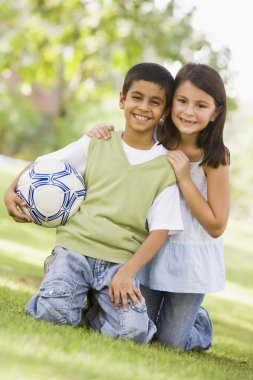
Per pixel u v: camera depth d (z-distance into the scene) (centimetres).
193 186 392
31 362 261
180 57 1033
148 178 388
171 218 386
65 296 372
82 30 1209
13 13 1461
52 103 3102
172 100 396
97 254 382
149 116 387
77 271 380
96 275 384
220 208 397
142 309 375
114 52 1225
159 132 411
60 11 1198
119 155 393
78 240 385
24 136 2977
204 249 408
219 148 399
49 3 1194
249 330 650
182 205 405
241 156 3052
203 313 443
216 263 415
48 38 1286
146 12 1069
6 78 2831
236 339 564
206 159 399
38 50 1297
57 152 408
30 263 824
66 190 389
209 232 398
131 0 1078
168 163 393
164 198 388
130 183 388
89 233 383
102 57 1222
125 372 277
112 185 389
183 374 301
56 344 301
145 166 390
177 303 414
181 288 404
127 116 391
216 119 397
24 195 394
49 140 2991
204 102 388
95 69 1352
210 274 409
